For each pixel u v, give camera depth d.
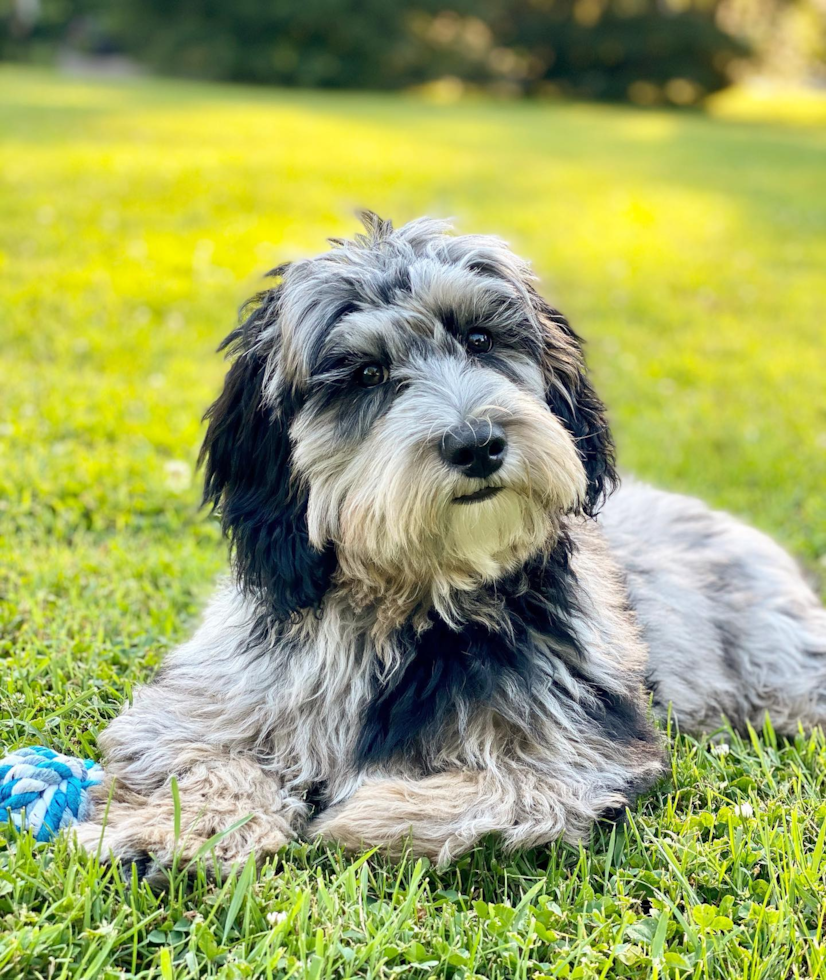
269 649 1.09
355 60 11.37
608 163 5.59
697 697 1.21
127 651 1.22
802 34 13.81
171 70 11.20
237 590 1.13
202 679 1.10
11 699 1.12
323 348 1.06
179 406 1.83
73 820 0.99
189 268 2.71
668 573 1.26
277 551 1.08
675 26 12.41
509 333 1.10
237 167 4.28
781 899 0.97
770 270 3.26
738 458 1.81
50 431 1.66
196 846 0.96
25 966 0.89
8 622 1.25
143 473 1.56
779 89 15.32
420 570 1.05
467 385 1.04
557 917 0.95
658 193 4.62
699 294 2.94
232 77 11.17
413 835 0.98
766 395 2.14
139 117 5.83
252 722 1.07
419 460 1.02
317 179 4.16
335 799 1.05
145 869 0.96
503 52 12.52
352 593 1.08
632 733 1.08
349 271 1.09
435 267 1.08
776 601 1.28
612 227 3.76
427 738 1.05
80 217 3.15
